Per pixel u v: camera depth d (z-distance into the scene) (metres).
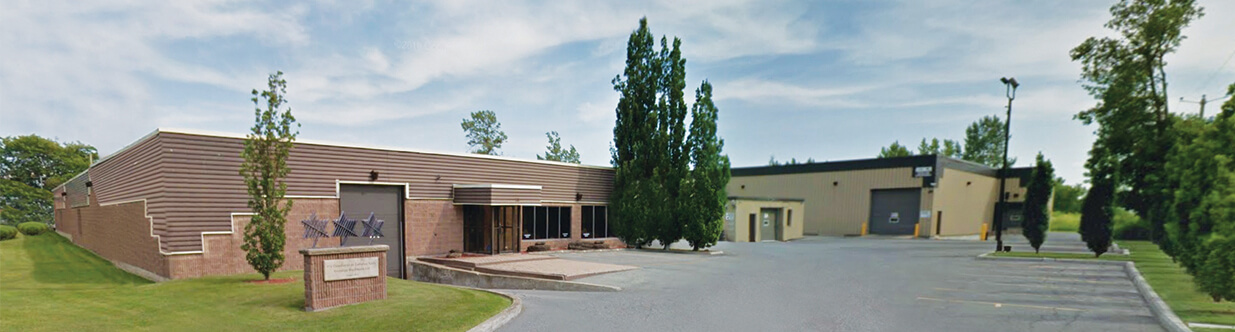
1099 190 19.11
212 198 14.88
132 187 17.61
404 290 11.22
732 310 9.27
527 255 19.94
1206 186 9.34
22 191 51.50
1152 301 9.54
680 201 23.38
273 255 11.88
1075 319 8.39
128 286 11.44
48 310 8.73
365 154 18.00
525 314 8.99
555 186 23.84
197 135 14.73
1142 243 28.39
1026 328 7.78
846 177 39.00
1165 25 19.28
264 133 11.73
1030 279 13.30
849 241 31.88
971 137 71.19
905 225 36.03
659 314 8.95
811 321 8.34
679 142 24.78
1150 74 20.33
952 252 22.38
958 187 37.16
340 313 8.73
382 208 18.50
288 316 8.54
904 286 12.15
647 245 24.91
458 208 20.69
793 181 42.16
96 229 24.98
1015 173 40.75
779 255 20.98
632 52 26.45
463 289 11.88
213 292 10.53
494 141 49.03
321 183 16.92
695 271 15.20
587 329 7.88
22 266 20.78
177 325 7.98
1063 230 48.03
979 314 8.83
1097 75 21.39
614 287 11.90
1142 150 20.27
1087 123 21.81
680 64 25.69
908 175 35.62
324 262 9.16
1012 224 40.53
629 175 25.48
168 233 14.05
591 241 24.94
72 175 54.28
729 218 31.09
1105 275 14.08
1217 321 7.66
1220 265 7.68
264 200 12.07
